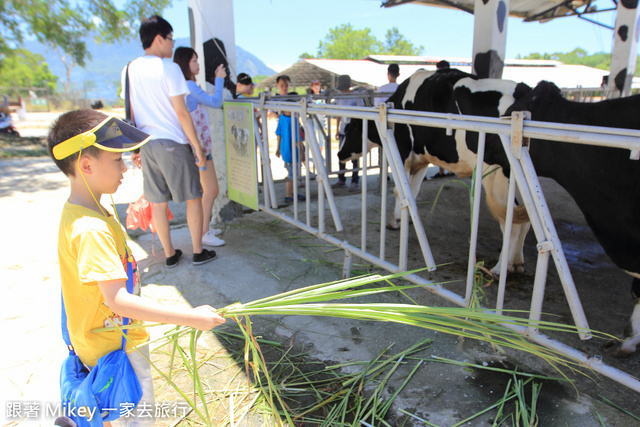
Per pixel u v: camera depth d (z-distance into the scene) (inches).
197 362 105.3
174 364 104.7
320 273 153.6
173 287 143.4
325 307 59.8
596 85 646.5
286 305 61.1
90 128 55.2
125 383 59.3
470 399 92.6
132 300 54.2
